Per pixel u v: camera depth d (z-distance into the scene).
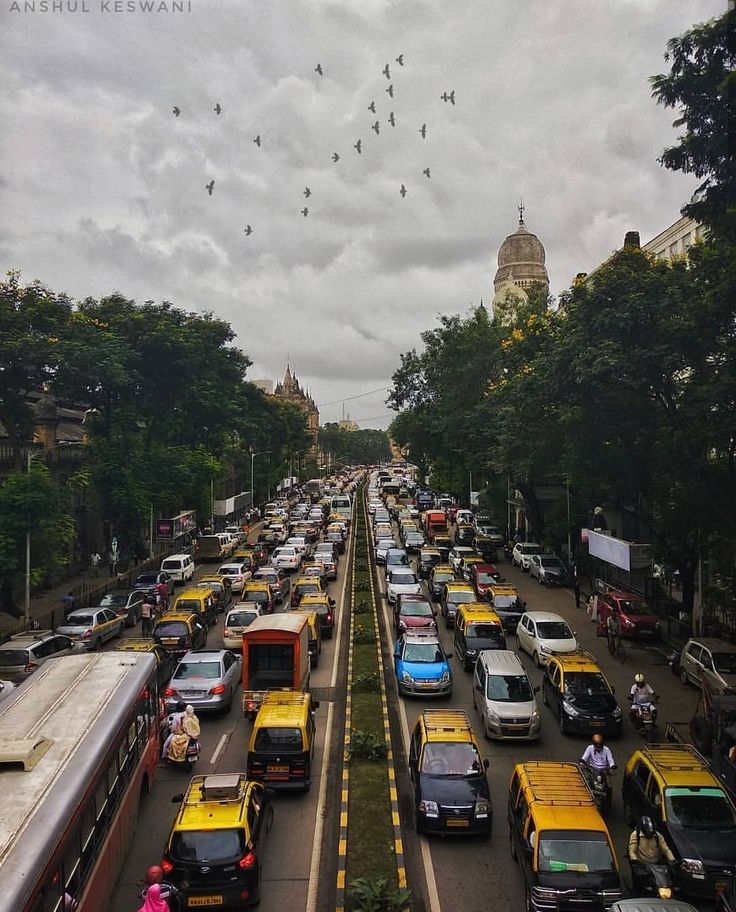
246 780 12.93
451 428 55.25
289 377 182.38
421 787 13.85
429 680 21.88
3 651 22.30
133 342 43.12
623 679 24.44
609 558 34.25
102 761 10.98
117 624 30.19
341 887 11.69
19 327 34.44
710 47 17.31
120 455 41.97
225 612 35.75
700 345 20.98
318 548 48.88
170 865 10.95
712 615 28.89
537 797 12.02
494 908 11.45
